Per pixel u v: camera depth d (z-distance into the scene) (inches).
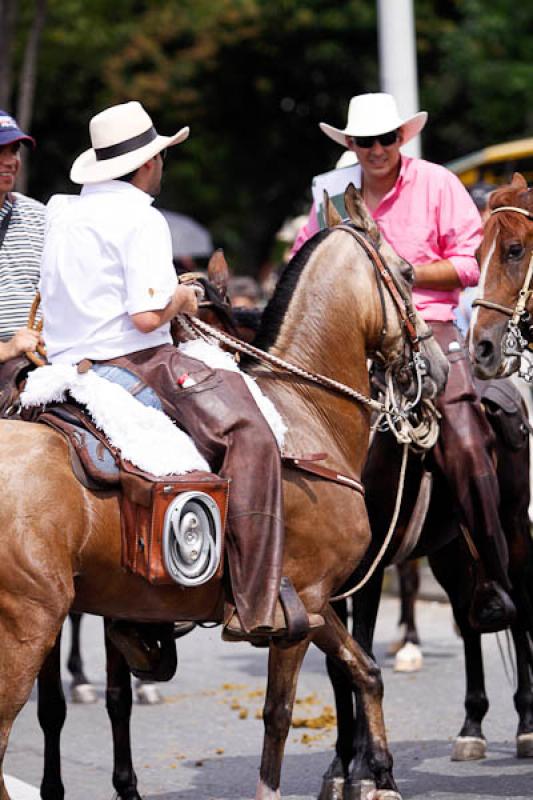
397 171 453.7
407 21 808.3
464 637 479.2
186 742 522.0
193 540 327.3
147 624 370.0
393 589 855.7
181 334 364.5
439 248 451.8
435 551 476.7
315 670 653.9
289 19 1923.0
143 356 346.0
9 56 1045.8
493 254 409.7
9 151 414.0
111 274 343.0
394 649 679.7
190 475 328.2
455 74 1779.0
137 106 355.9
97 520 324.5
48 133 2078.0
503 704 558.3
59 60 1968.5
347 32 1925.4
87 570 327.0
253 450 337.1
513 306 406.9
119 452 327.6
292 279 386.3
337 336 381.1
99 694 619.2
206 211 2292.1
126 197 348.8
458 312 526.9
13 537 310.2
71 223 347.3
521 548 482.0
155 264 339.3
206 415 337.1
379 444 430.3
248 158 2096.5
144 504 322.0
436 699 578.6
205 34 1959.9
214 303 440.5
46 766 399.2
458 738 476.7
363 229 391.9
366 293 383.9
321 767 472.7
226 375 345.4
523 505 480.4
